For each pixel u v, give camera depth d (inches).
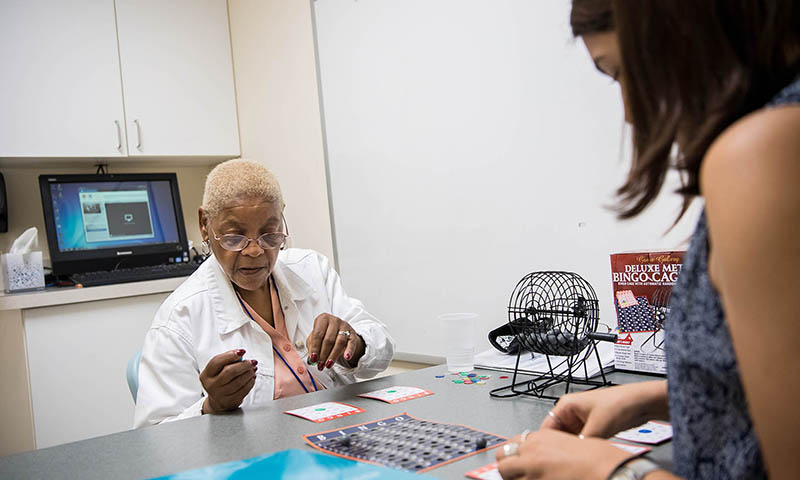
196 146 121.9
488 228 76.2
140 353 64.2
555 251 68.4
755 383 15.2
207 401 49.5
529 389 46.4
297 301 66.2
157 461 36.8
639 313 48.9
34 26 105.2
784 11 17.0
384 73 89.7
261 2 116.1
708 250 19.1
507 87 72.1
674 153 19.7
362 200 96.3
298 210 112.0
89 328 104.0
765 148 15.1
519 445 25.7
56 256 110.8
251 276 59.0
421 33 83.1
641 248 59.8
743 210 15.2
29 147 104.7
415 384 51.9
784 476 15.0
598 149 63.1
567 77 65.5
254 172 58.7
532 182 70.2
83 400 103.3
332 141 101.4
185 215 133.3
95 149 110.9
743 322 15.4
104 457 38.5
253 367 48.1
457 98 78.7
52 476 35.7
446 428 38.3
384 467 31.8
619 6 19.4
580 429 29.6
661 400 28.3
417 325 87.9
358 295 98.5
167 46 118.6
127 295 106.9
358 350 58.9
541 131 68.7
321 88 102.7
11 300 96.9
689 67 18.3
